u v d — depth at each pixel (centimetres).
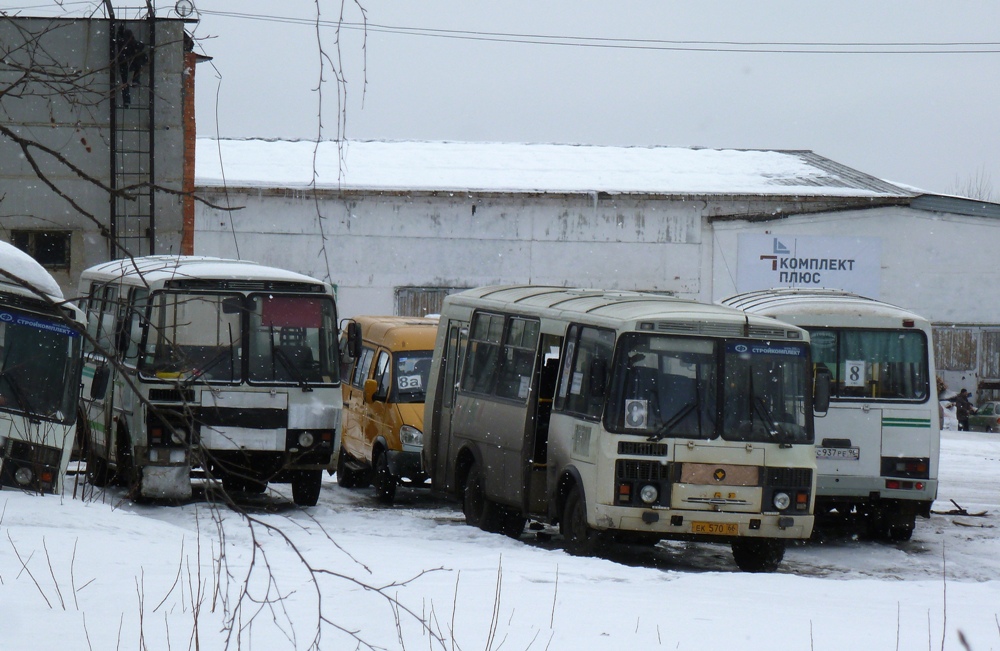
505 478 3041
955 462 5225
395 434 3678
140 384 3011
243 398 3091
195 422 1338
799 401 2677
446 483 3434
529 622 1600
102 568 1872
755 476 2616
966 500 4100
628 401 2609
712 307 2833
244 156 9138
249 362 3120
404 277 8662
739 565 2784
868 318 3288
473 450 3238
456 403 3406
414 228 8662
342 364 3228
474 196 8700
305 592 1772
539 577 2058
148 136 5522
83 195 5534
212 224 8375
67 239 5566
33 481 2692
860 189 9150
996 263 9038
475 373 3328
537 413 2961
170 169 5584
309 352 3183
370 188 8506
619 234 8850
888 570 2839
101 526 2312
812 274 8919
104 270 3738
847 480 3228
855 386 3266
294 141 9869
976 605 1973
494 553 2466
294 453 3128
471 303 3450
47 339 2744
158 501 3150
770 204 8900
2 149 5444
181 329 3084
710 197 8838
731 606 1833
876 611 1861
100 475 3491
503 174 9175
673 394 2630
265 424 3106
